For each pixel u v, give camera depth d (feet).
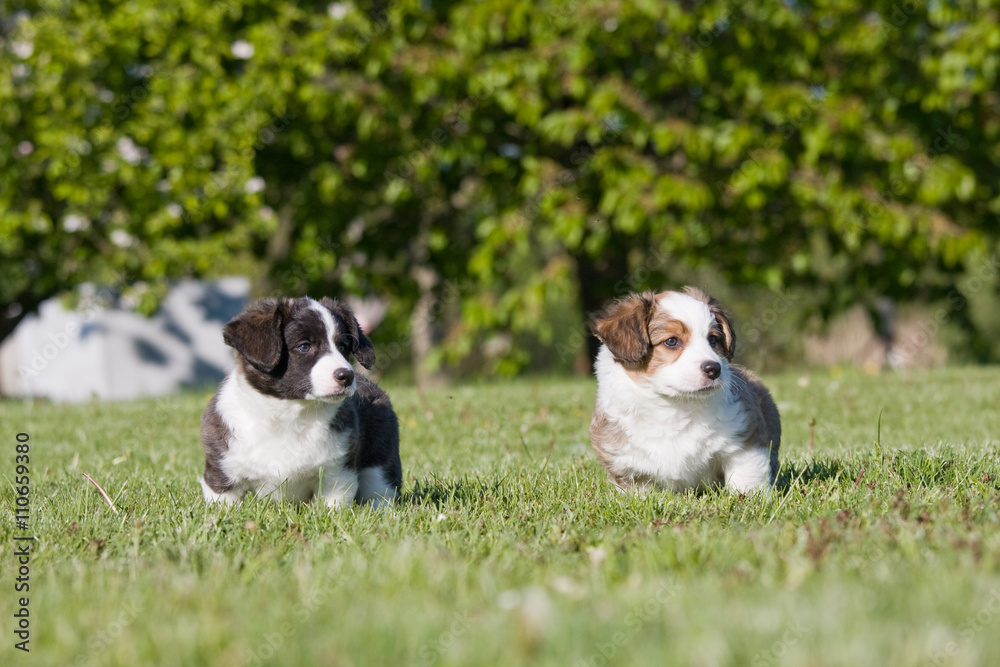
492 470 19.04
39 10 43.70
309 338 15.33
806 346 67.21
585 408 29.27
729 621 8.70
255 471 15.29
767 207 46.19
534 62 41.16
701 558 10.98
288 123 43.65
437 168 43.09
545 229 43.47
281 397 15.05
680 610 9.12
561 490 16.25
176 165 40.81
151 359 51.60
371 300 53.52
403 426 26.32
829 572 10.30
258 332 14.98
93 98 41.57
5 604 10.32
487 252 42.91
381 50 41.39
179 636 8.78
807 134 41.32
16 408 34.71
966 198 43.42
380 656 8.34
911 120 45.16
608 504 14.52
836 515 13.14
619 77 42.06
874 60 43.57
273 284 46.65
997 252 51.60
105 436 26.37
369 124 41.32
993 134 45.73
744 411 16.29
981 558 10.42
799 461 19.26
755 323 52.03
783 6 41.93
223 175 41.32
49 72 40.32
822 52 44.47
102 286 45.52
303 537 13.24
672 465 16.22
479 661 8.11
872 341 65.67
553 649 8.29
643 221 42.04
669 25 40.63
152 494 16.83
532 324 43.45
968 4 43.14
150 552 12.57
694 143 40.11
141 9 40.88
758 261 46.37
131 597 10.23
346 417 15.72
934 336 62.75
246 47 44.19
